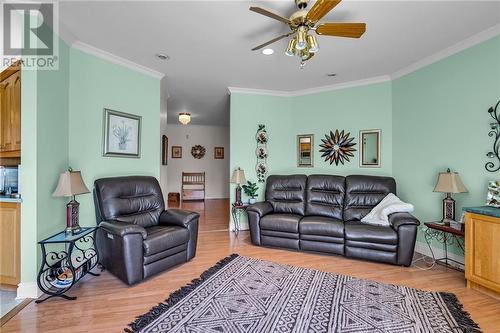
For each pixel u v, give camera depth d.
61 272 2.46
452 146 3.07
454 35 2.74
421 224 3.49
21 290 2.23
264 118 4.80
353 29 2.06
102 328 1.84
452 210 2.90
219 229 4.82
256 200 4.69
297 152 4.84
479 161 2.78
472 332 1.80
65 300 2.22
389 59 3.38
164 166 4.86
